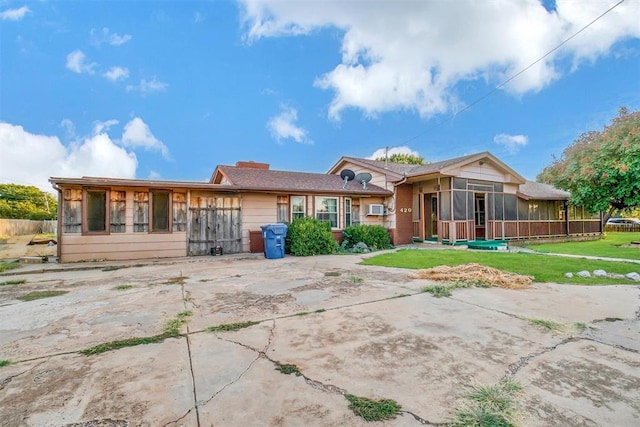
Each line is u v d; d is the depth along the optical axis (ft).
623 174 37.29
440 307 13.42
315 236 34.12
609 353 8.84
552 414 6.08
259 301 14.70
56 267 25.79
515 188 48.26
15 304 14.66
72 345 9.75
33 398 6.84
